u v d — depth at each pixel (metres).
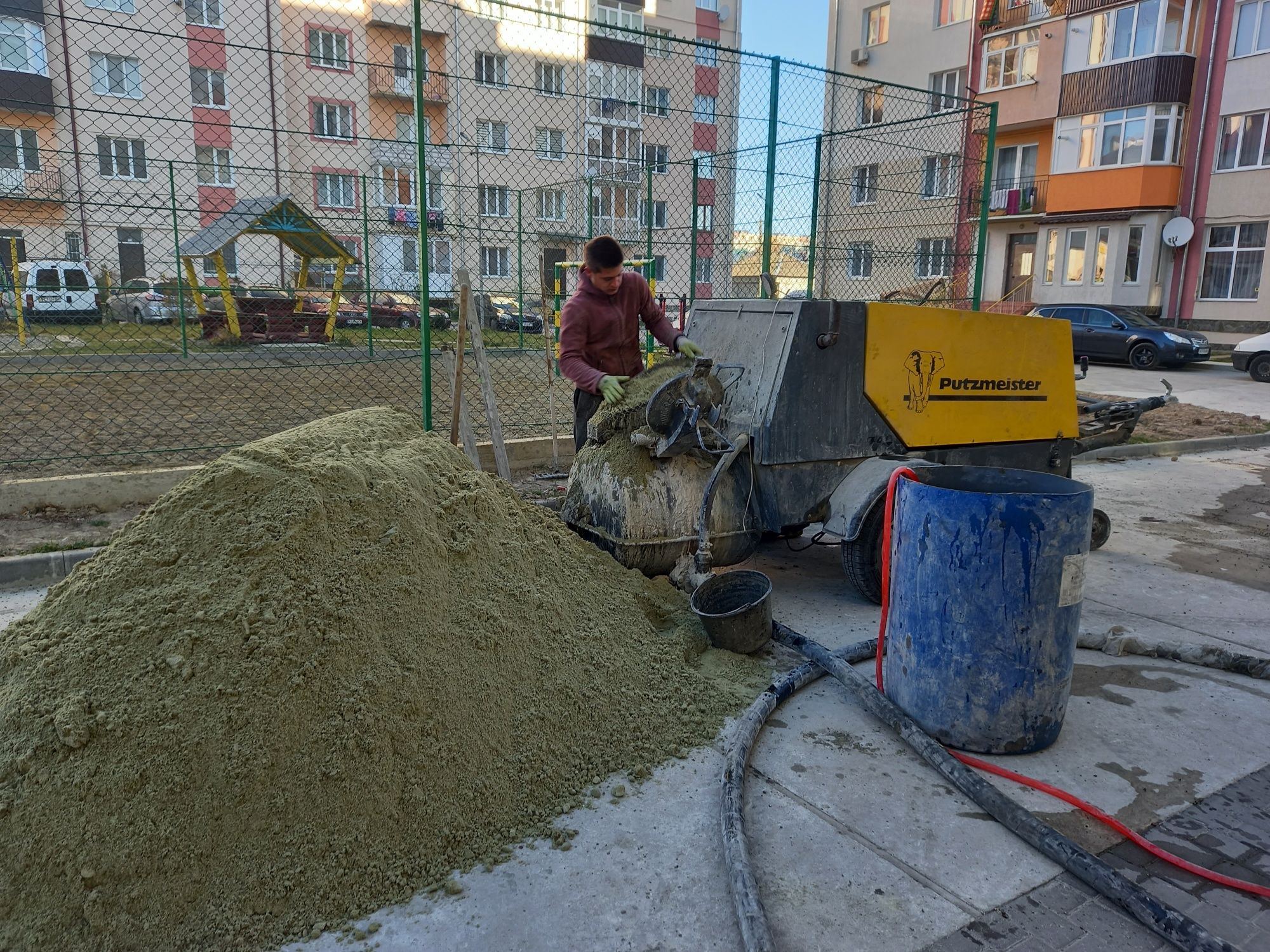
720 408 4.13
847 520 3.96
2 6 20.98
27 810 2.04
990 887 2.24
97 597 2.37
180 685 2.20
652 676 3.20
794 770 2.80
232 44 5.59
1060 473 5.05
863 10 29.56
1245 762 2.90
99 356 13.59
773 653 3.71
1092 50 23.66
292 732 2.24
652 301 4.80
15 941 1.94
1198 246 22.81
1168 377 16.75
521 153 14.81
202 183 24.20
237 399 10.99
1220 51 21.80
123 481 5.79
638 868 2.30
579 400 4.75
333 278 20.66
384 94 24.94
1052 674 2.86
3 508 5.52
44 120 21.81
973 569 2.80
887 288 10.23
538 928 2.08
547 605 3.07
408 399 11.16
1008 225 26.88
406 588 2.62
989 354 4.60
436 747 2.44
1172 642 3.79
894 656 3.12
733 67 7.75
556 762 2.69
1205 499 7.05
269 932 2.05
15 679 2.26
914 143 10.52
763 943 1.93
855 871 2.30
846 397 4.14
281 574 2.41
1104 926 2.10
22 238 18.84
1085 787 2.73
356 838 2.23
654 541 3.89
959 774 2.68
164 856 2.05
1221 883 2.26
